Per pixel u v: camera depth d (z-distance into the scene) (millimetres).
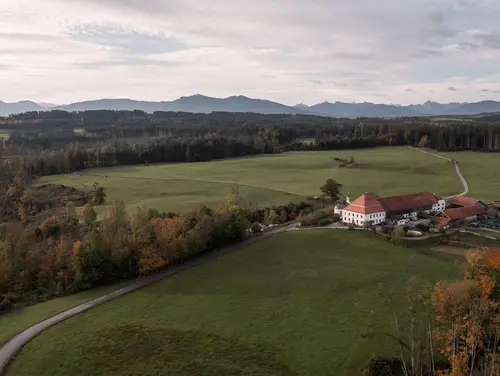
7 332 70062
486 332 51156
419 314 70250
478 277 54438
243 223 115062
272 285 86438
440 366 55000
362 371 56812
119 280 92250
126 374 59250
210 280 90000
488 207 134125
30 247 104250
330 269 93438
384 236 113562
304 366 59938
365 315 72438
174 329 70125
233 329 69812
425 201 136750
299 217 137875
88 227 127312
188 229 108312
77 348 65062
